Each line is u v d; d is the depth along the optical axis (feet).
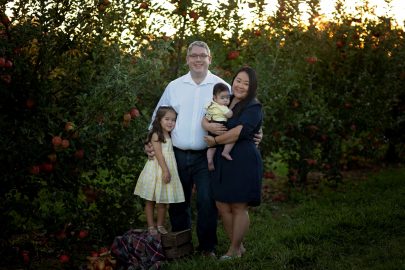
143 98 20.26
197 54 15.97
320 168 27.78
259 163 15.43
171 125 16.20
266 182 29.84
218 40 22.63
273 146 25.40
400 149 36.22
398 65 31.78
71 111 16.01
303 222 19.72
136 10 18.85
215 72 21.43
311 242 17.20
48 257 16.44
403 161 37.09
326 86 29.73
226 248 17.31
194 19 21.06
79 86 16.24
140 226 18.53
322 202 23.95
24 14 15.49
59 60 16.12
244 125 15.05
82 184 16.81
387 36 31.19
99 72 16.65
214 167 15.64
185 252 15.93
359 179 30.86
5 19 15.02
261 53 24.14
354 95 30.14
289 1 24.56
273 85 24.02
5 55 14.79
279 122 25.05
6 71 14.57
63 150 15.20
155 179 16.29
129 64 17.06
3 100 14.93
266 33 24.53
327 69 29.96
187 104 16.21
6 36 15.26
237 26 22.58
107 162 17.10
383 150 37.32
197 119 16.08
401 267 14.49
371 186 27.43
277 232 18.37
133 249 15.05
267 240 17.33
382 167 35.42
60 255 15.55
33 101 14.94
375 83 30.86
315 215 21.43
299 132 26.89
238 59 23.48
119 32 17.85
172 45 20.90
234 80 15.53
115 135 17.01
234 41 23.04
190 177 16.47
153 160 16.44
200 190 16.16
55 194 15.85
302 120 25.50
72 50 16.56
